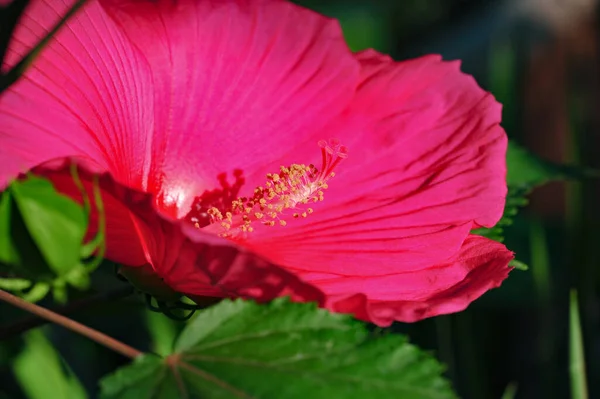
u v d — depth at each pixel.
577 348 0.56
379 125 0.50
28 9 0.43
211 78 0.50
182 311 0.53
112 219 0.42
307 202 0.49
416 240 0.47
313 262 0.47
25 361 0.54
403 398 0.40
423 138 0.50
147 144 0.49
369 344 0.41
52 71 0.43
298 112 0.51
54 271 0.37
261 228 0.49
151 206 0.40
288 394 0.40
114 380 0.40
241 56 0.50
